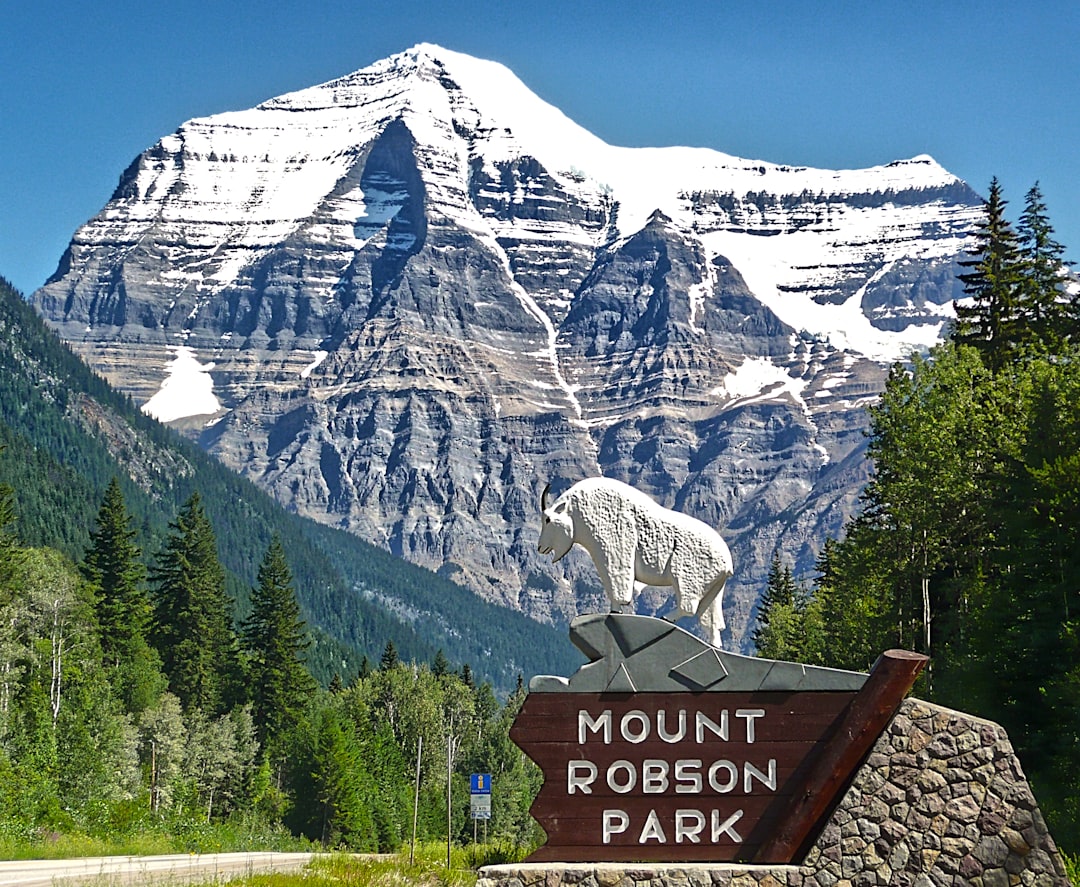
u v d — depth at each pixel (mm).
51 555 110375
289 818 87812
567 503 22328
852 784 19766
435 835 100312
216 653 107125
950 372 57031
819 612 84562
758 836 20125
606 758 20359
